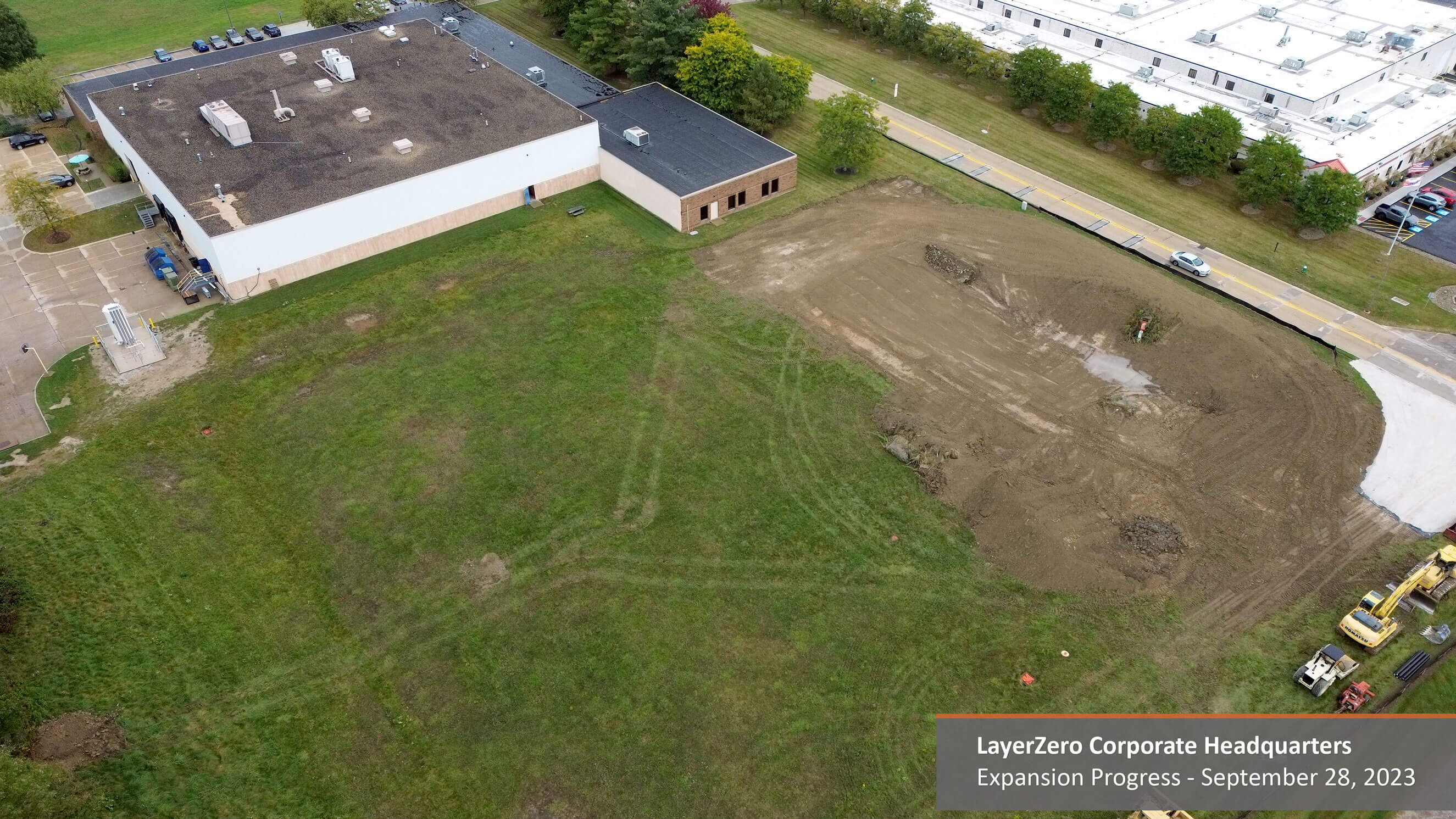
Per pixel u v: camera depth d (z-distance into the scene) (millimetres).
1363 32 94438
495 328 58844
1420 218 72250
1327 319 61125
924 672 40375
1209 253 67438
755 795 36031
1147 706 39281
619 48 87688
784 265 65000
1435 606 43500
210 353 56562
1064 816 35688
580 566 44438
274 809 35312
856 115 73062
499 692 39250
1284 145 70438
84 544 44906
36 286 62000
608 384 54781
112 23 104750
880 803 35969
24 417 52188
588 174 74062
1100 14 100062
